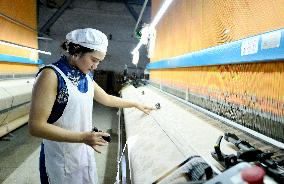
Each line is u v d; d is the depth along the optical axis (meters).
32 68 8.67
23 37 7.35
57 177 1.52
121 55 14.39
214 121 1.90
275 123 1.42
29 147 4.69
